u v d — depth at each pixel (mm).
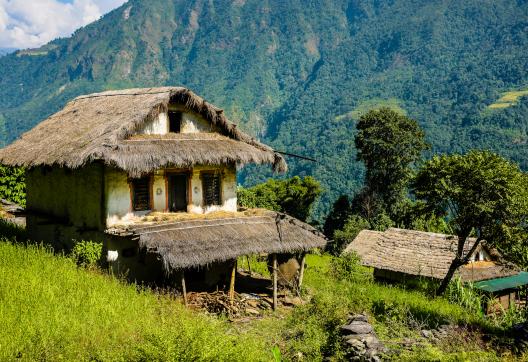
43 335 12258
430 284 29844
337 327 14734
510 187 23203
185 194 21906
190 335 11617
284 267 22953
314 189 78938
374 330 15539
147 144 19859
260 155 22766
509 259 26844
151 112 20328
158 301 16594
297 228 22562
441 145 135625
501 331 17000
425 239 35062
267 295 21656
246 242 20078
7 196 32688
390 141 66000
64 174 22234
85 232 20672
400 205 66188
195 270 21625
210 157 20844
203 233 19609
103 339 12688
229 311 18281
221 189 23000
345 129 176000
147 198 20766
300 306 18125
